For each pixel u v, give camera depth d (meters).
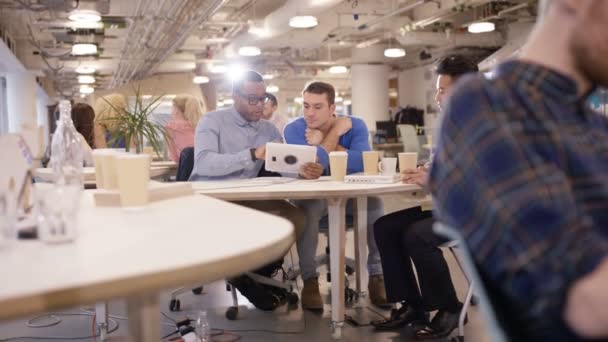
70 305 0.77
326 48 15.66
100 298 0.79
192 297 3.58
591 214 0.71
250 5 10.09
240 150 3.47
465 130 0.75
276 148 2.98
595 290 0.62
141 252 0.95
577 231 0.66
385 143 13.27
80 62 13.43
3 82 14.34
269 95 5.72
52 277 0.81
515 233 0.67
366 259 3.34
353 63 15.42
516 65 0.78
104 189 1.73
